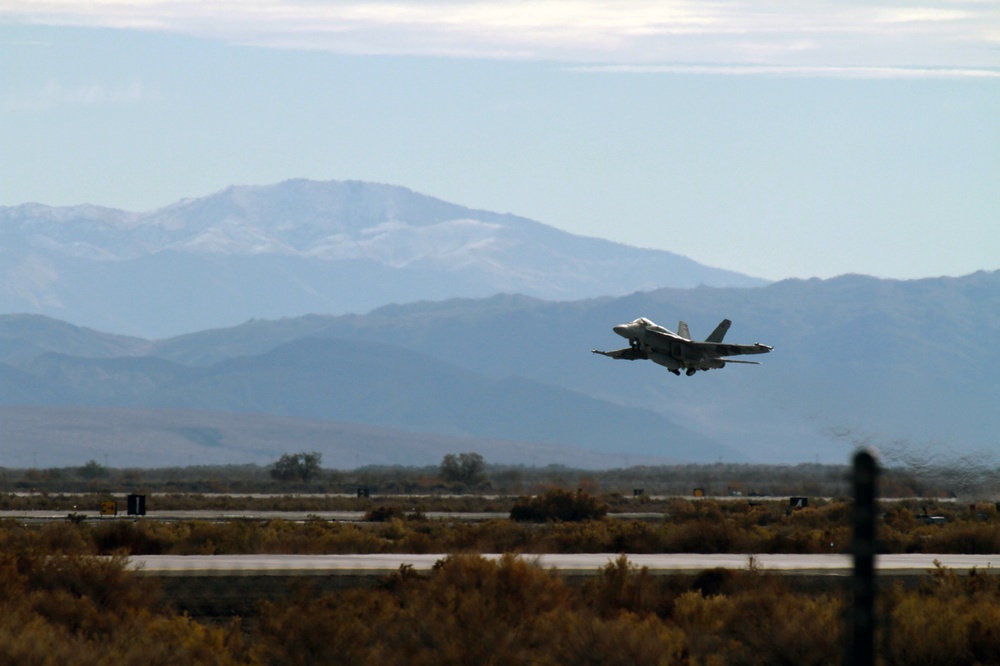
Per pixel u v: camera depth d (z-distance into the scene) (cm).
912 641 8994
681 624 10206
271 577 12462
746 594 10906
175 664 8375
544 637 8962
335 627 8712
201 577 12394
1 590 10050
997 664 9006
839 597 11238
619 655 8544
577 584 12112
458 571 10819
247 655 8856
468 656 8425
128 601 10919
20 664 8081
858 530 4991
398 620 9162
